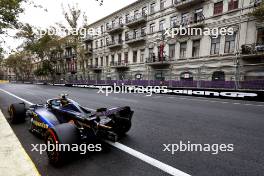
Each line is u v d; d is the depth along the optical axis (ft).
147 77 75.77
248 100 41.57
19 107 17.89
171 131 16.42
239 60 57.16
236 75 49.44
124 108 13.87
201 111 26.27
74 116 12.64
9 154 10.17
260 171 9.61
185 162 10.53
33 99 36.45
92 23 126.72
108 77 95.71
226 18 61.00
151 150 12.17
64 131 10.03
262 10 46.03
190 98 45.16
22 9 31.68
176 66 75.66
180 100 40.16
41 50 145.59
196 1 67.67
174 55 76.89
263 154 11.72
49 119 13.26
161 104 33.14
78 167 9.88
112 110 12.92
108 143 13.30
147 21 89.04
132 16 97.81
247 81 42.96
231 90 44.60
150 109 27.66
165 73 68.64
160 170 9.61
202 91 50.08
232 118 21.81
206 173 9.36
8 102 31.94
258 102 37.99
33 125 15.16
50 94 48.37
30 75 239.91
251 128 17.51
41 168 9.73
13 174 8.38
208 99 43.21
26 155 10.14
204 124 18.90
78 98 42.60
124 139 14.24
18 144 11.48
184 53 73.61
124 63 101.76
